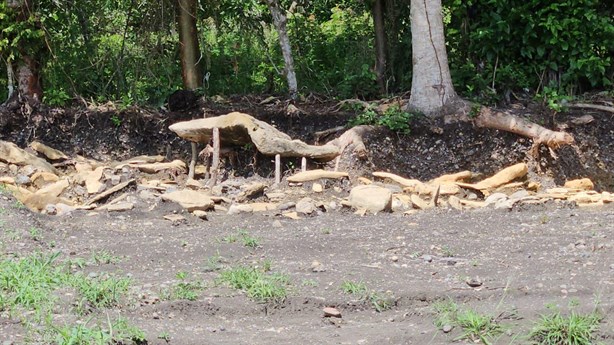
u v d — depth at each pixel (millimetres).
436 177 14125
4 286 6352
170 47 16703
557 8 15484
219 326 6223
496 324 5922
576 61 15664
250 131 12406
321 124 15094
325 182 12125
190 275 7180
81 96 15914
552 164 14328
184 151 15180
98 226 9312
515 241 8391
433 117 14594
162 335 5762
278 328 6230
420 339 5848
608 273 7137
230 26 17328
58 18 15992
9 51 15328
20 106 15484
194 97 15594
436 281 7078
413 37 14711
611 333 5738
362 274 7234
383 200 10258
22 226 8531
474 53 16062
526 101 15578
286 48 15984
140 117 15430
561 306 6215
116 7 16312
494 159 14352
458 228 9062
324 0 18094
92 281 6680
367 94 16188
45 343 5441
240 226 9414
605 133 15117
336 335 6023
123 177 12469
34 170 12648
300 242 8406
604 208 10289
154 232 9055
